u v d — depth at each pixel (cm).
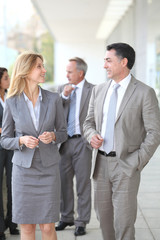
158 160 637
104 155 260
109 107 257
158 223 366
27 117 248
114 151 254
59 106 262
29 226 258
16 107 251
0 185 338
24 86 251
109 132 256
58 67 2914
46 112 252
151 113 245
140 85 251
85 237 336
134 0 1326
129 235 258
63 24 1986
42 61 256
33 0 1356
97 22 1892
